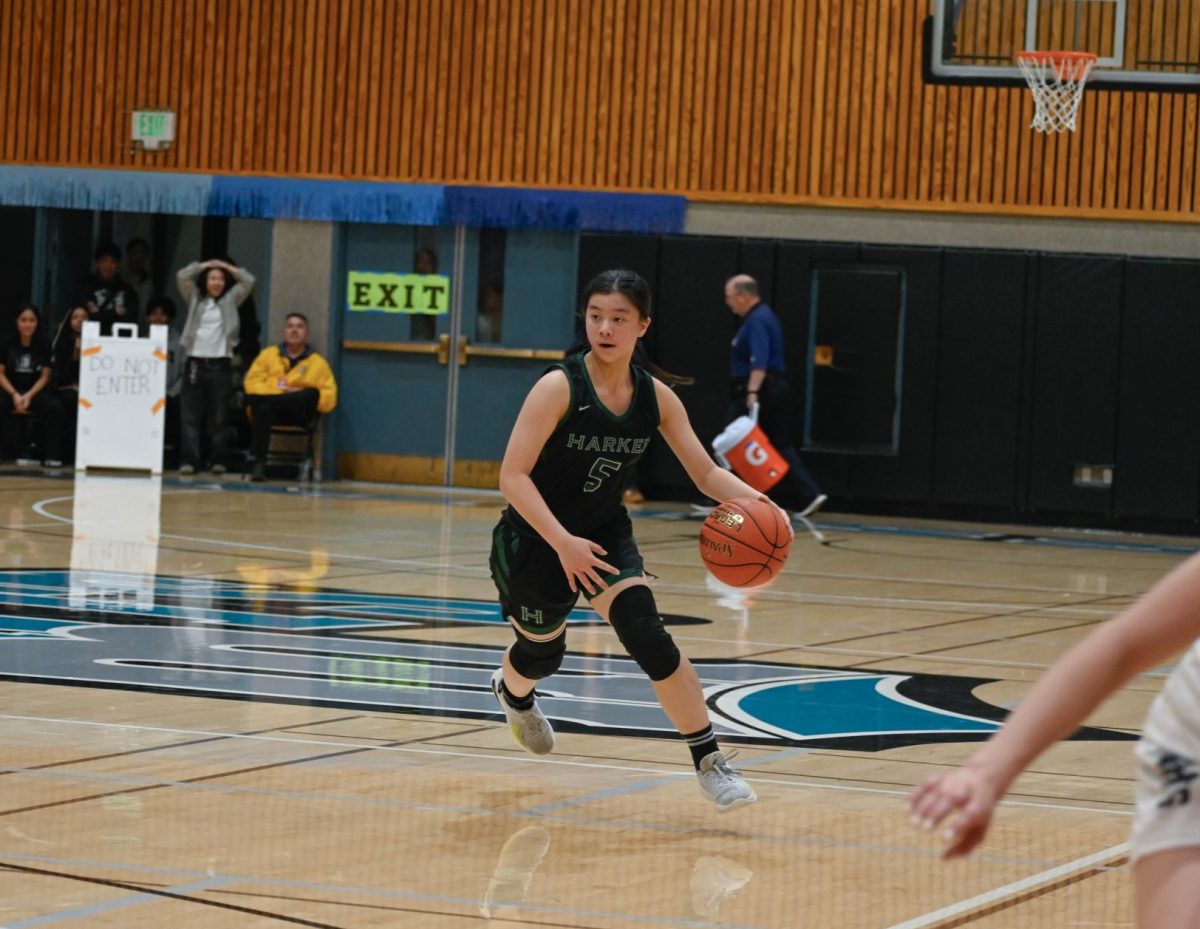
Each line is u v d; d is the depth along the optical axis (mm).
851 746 6895
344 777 5977
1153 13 18688
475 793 5812
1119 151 19391
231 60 21375
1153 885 2322
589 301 5504
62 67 21828
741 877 4805
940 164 19734
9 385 21141
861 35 19859
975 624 10891
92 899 4375
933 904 4551
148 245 22094
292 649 8898
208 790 5695
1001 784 2170
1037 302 19469
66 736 6520
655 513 18719
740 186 20203
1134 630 2176
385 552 13797
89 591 10781
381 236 21188
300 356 20625
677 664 5484
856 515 19875
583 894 4586
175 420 22094
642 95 20391
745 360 18562
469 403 21062
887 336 19750
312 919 4246
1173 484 19266
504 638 9531
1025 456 19562
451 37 20844
